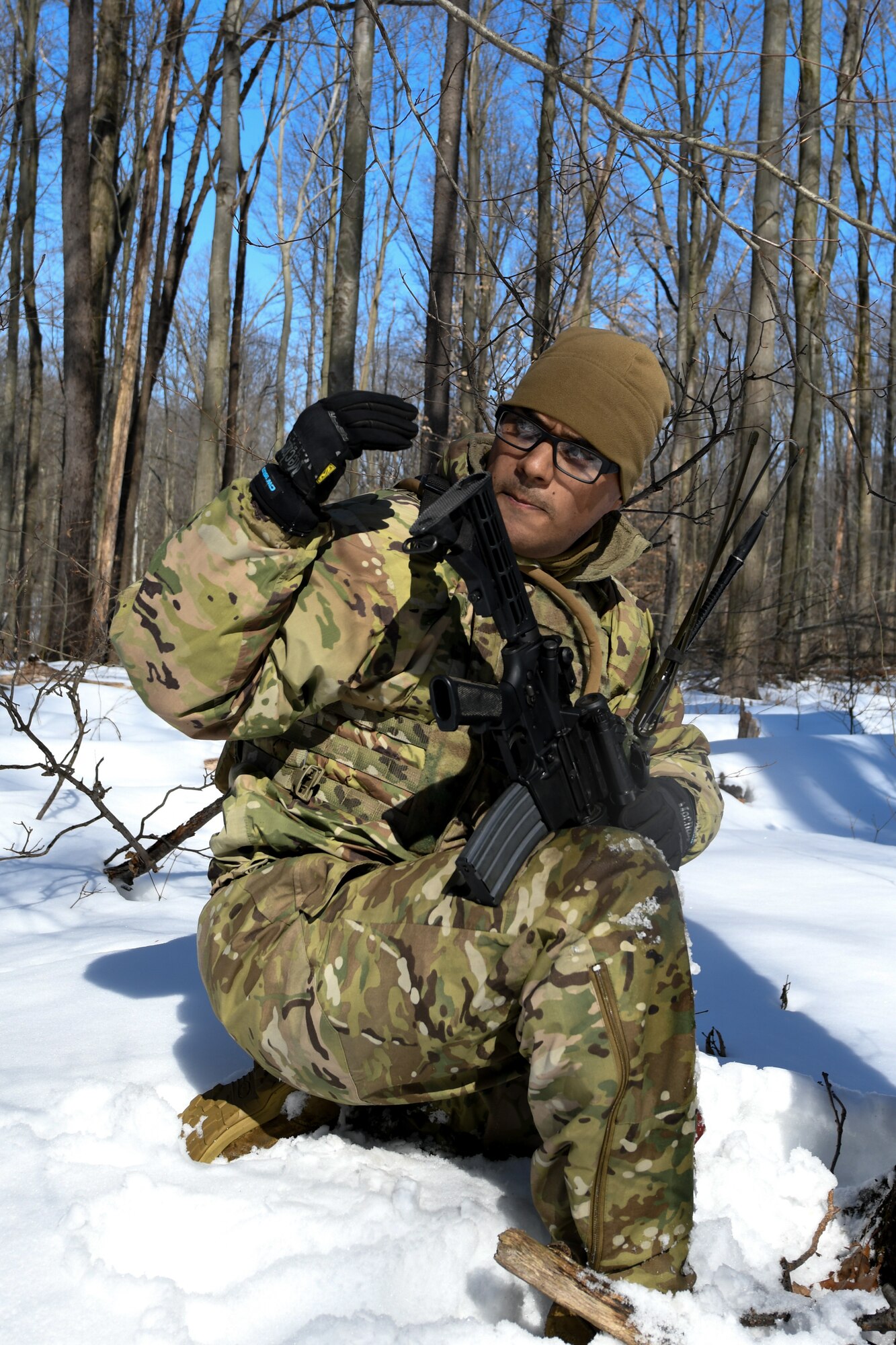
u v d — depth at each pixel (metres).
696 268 13.96
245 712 1.65
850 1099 1.90
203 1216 1.53
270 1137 1.80
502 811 1.45
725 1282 1.44
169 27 15.31
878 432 23.09
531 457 1.70
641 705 1.83
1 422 19.09
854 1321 1.39
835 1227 1.60
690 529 13.52
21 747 5.95
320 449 1.50
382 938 1.50
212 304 12.58
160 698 1.62
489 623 1.67
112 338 22.02
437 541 1.50
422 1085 1.55
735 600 11.20
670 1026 1.38
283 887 1.65
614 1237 1.37
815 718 9.93
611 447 1.70
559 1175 1.41
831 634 14.02
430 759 1.67
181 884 3.93
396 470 5.76
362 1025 1.51
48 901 3.61
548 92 7.16
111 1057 2.08
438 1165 1.76
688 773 1.88
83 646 9.71
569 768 1.50
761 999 2.57
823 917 3.32
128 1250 1.48
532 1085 1.37
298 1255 1.45
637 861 1.41
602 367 1.69
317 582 1.60
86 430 11.95
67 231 12.02
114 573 16.12
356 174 8.17
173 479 32.03
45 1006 2.38
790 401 17.31
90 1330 1.32
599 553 1.85
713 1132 1.84
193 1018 2.28
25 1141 1.70
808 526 15.99
